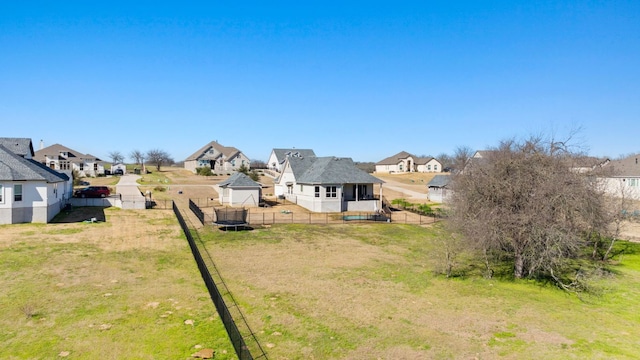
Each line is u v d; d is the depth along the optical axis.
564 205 17.06
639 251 26.02
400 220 36.81
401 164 107.00
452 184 32.12
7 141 37.16
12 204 28.34
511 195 18.06
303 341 12.02
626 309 15.49
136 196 48.28
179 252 22.62
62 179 35.12
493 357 11.36
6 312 13.35
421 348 11.79
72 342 11.45
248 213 36.72
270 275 18.66
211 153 91.75
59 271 18.12
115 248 23.00
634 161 50.53
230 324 11.69
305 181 41.38
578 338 12.73
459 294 16.75
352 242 26.86
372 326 13.25
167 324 12.88
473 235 18.22
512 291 17.30
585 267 21.81
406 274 19.50
